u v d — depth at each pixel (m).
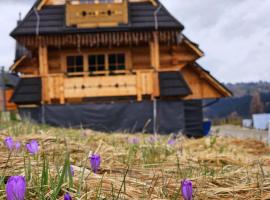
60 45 16.02
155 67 15.50
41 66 15.59
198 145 7.24
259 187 2.90
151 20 15.78
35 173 2.57
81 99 16.73
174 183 2.93
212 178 3.21
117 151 4.61
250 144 8.52
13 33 15.48
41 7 16.30
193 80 18.33
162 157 4.61
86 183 2.44
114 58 17.12
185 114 17.23
